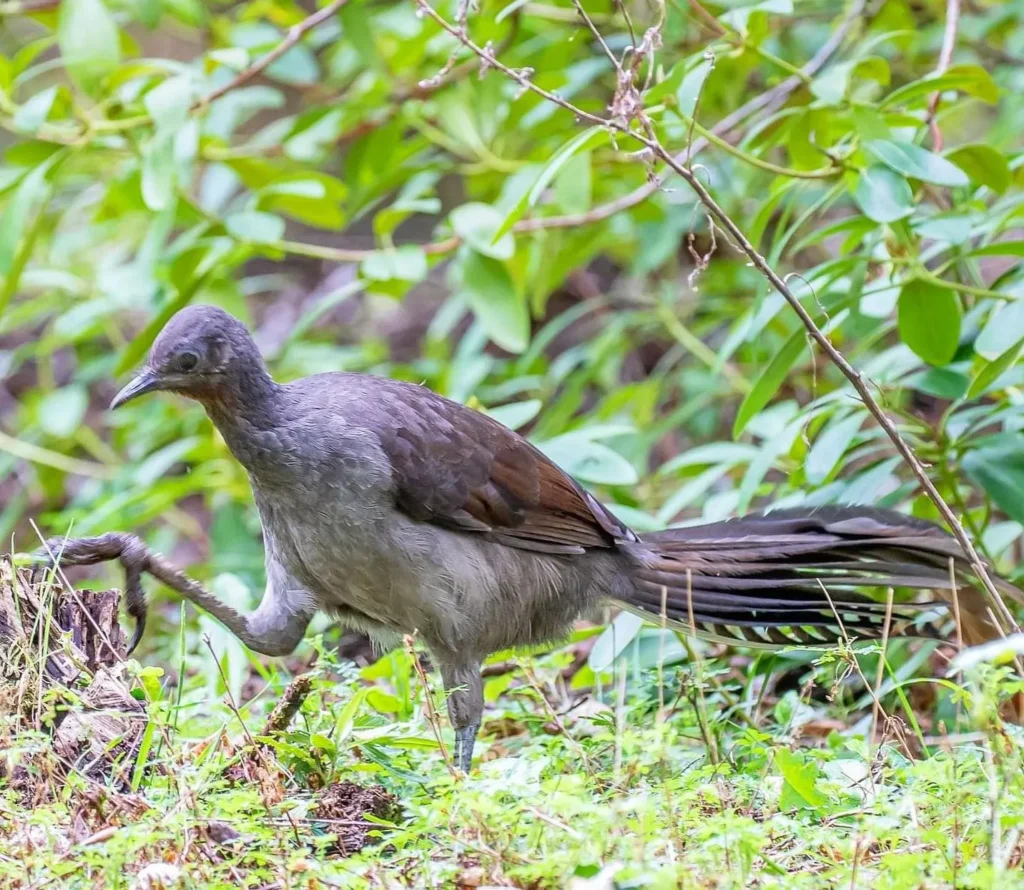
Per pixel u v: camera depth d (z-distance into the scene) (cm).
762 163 1038
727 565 979
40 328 2155
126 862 622
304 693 823
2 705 749
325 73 1903
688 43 1445
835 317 1098
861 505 991
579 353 1691
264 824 693
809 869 670
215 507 1459
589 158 1227
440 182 2353
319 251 1340
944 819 675
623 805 622
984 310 1085
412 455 916
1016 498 984
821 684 1009
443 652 944
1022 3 1415
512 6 1009
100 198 1592
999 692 707
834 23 1477
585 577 990
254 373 901
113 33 1208
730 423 1709
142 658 1233
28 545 1655
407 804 722
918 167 980
